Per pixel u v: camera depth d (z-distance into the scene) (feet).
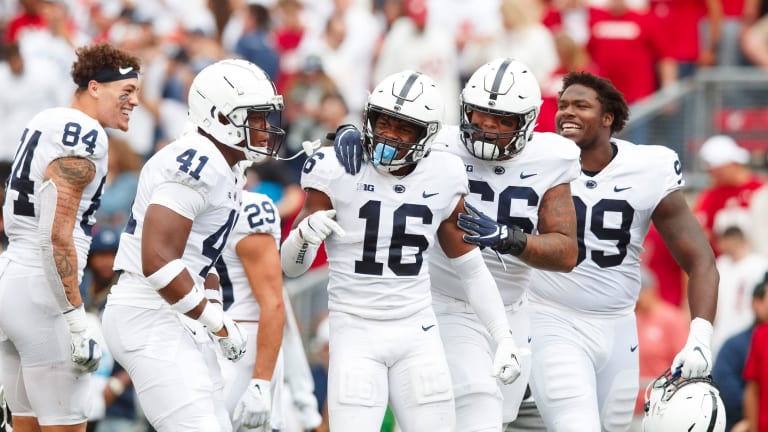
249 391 67.56
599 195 70.90
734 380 95.91
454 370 64.59
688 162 128.98
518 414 77.05
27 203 64.08
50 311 64.08
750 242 118.32
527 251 62.80
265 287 69.51
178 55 137.49
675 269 117.08
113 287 60.85
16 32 130.82
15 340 64.39
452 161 62.23
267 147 61.98
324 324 99.71
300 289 107.76
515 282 67.51
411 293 61.72
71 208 62.90
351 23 143.43
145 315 59.47
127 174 116.26
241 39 140.36
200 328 60.90
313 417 79.15
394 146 59.82
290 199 112.27
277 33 147.13
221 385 62.64
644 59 131.95
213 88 59.67
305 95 126.82
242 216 69.62
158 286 57.36
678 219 71.92
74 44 143.33
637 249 72.18
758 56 134.10
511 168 65.57
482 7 139.85
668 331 105.60
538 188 65.51
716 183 119.96
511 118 63.72
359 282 61.41
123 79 66.28
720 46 136.15
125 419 90.38
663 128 128.98
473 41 137.80
